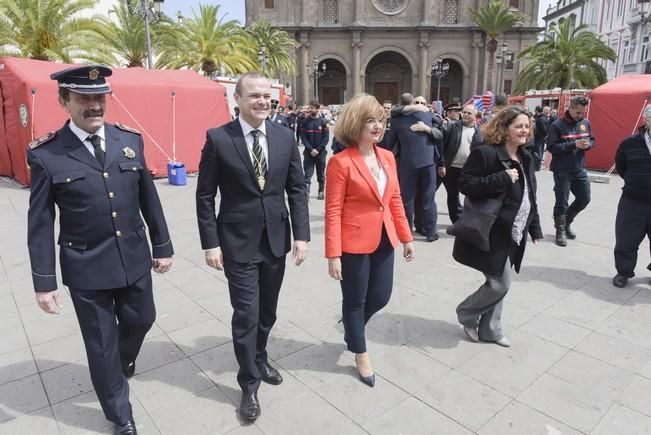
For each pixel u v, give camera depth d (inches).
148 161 430.3
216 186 102.4
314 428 100.0
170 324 146.1
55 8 636.7
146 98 420.2
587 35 1170.0
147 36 570.6
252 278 102.5
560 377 117.7
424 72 1786.4
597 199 340.5
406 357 127.1
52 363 124.9
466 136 243.4
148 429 99.7
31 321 148.8
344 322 115.8
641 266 196.2
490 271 123.5
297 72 1804.9
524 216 123.4
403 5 1768.0
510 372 120.0
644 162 162.1
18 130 378.0
